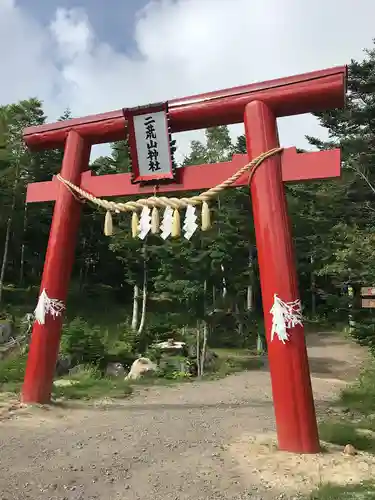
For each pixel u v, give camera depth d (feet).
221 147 87.71
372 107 67.31
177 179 26.71
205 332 55.72
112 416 27.84
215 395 39.45
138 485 16.75
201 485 16.74
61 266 29.17
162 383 45.70
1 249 94.17
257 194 23.20
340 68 22.79
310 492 15.99
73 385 38.27
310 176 22.70
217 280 55.47
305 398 20.59
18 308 78.07
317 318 101.45
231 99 24.94
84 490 16.19
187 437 23.48
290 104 23.89
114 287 106.22
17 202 84.84
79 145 30.30
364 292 32.17
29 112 79.61
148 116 26.53
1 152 75.61
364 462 19.15
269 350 21.66
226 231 54.29
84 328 56.18
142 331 67.77
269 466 18.54
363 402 35.73
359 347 75.10
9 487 16.14
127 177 28.40
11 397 29.91
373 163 69.72
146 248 65.05
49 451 20.27
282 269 21.90
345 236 63.31
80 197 29.86
